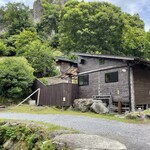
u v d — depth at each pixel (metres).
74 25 36.50
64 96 17.92
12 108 17.22
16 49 36.78
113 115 14.50
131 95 15.50
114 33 35.09
